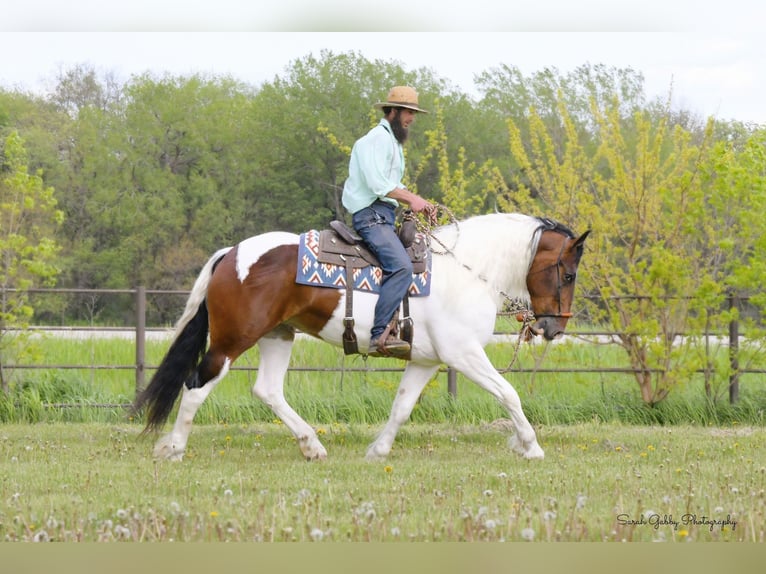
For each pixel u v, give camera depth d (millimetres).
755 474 9062
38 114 53344
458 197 15227
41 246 13750
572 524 6727
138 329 13781
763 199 13102
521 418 10109
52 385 14312
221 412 13758
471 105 47656
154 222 47188
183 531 6637
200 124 50031
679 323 13797
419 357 9945
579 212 14336
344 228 9750
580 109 43219
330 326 9695
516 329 18156
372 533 6621
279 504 7324
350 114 48469
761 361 13539
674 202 13688
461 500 7633
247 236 50750
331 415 13781
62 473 9000
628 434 12352
